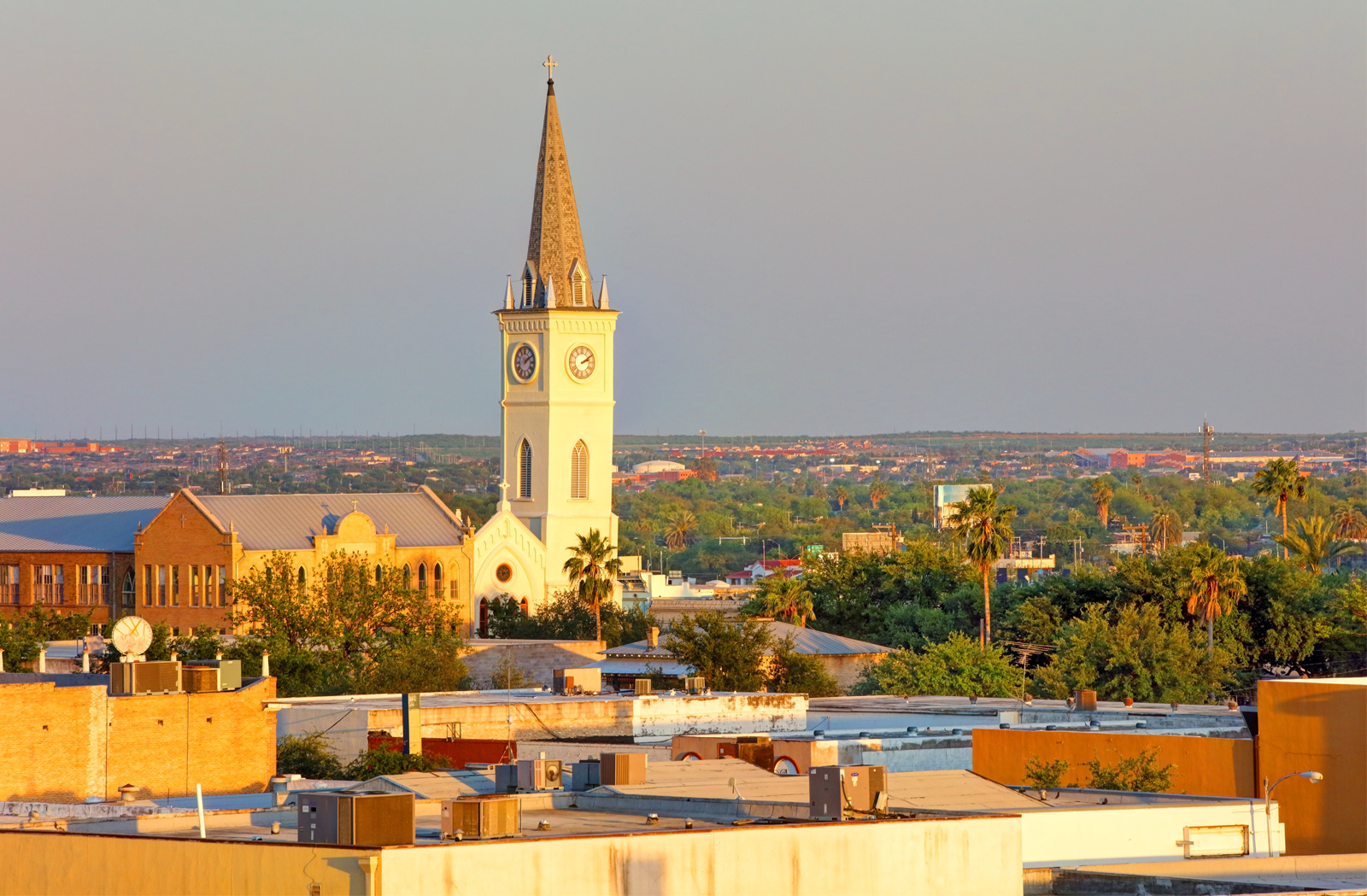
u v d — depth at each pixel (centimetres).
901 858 6581
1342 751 10812
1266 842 8644
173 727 11469
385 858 5744
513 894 5922
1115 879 7519
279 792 9762
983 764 12119
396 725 14050
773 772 9044
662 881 6166
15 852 6269
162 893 6041
